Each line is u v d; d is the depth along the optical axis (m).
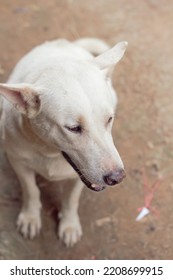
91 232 1.39
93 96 1.00
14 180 1.44
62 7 1.85
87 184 1.07
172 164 1.49
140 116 1.58
